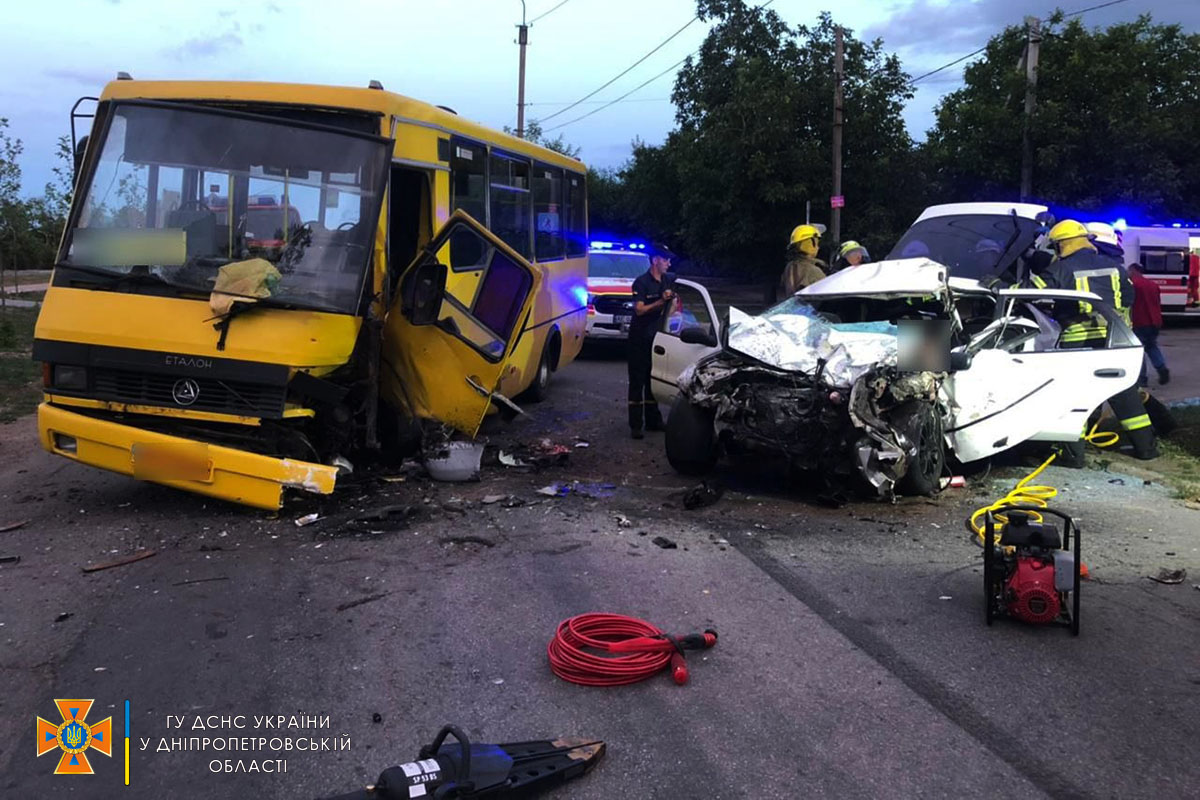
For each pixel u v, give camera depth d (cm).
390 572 545
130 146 655
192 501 679
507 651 444
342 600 503
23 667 420
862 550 599
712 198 2784
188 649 441
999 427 762
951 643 456
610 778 338
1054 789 332
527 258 1061
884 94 2550
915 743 363
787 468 770
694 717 383
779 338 753
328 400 614
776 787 333
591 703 395
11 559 555
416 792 306
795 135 2589
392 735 368
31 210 1925
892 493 692
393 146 677
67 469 784
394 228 789
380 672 420
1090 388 786
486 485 744
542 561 569
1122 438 924
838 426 678
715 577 546
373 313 676
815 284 848
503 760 327
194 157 651
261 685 407
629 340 949
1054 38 2717
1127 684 413
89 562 554
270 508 614
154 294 618
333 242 645
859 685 411
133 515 646
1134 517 677
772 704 395
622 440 952
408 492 710
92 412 627
